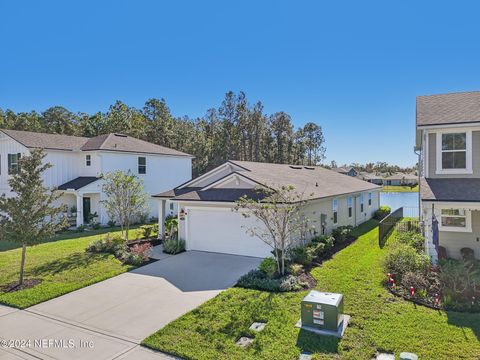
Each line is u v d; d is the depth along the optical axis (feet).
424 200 33.68
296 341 21.15
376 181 279.49
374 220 84.07
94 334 23.31
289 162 207.10
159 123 167.53
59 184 79.51
